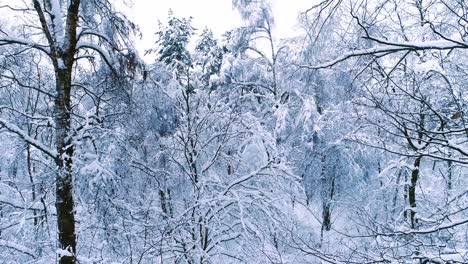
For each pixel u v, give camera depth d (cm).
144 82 820
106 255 765
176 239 899
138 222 849
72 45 644
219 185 957
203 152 1098
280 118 1388
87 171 603
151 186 977
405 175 1037
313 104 1367
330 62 291
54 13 652
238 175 1051
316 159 1470
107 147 762
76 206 705
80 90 830
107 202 663
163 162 994
